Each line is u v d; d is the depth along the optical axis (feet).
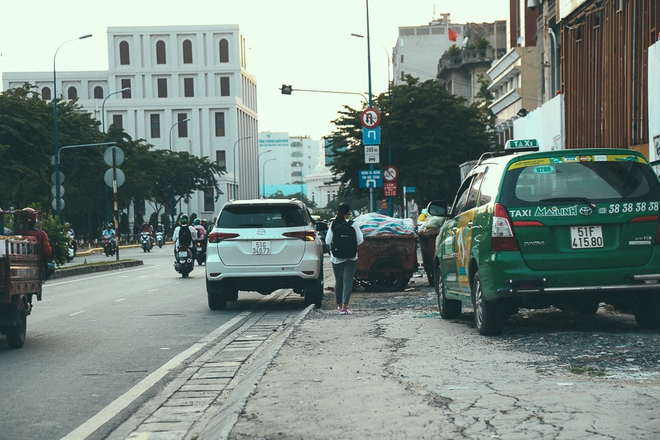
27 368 29.53
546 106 88.02
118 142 223.71
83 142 177.78
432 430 16.85
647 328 30.86
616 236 28.73
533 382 21.26
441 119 144.77
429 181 144.87
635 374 21.98
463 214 34.19
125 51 440.45
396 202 184.55
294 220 49.39
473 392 20.29
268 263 48.78
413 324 36.29
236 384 26.04
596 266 28.50
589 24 70.49
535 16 182.80
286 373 24.49
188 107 435.94
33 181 158.61
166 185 302.25
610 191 28.99
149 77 439.63
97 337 38.34
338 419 18.28
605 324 33.22
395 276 58.54
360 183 100.48
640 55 57.82
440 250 38.81
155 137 438.40
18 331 34.37
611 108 63.52
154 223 296.51
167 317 47.09
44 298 61.77
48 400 23.91
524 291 28.53
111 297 61.93
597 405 18.25
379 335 32.83
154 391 25.34
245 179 470.80
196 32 440.86
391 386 21.66
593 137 69.67
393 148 146.10
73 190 198.39
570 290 28.45
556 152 29.63
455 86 277.23
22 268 34.53
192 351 33.63
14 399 24.07
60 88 444.96
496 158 32.19
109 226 164.35
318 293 49.65
